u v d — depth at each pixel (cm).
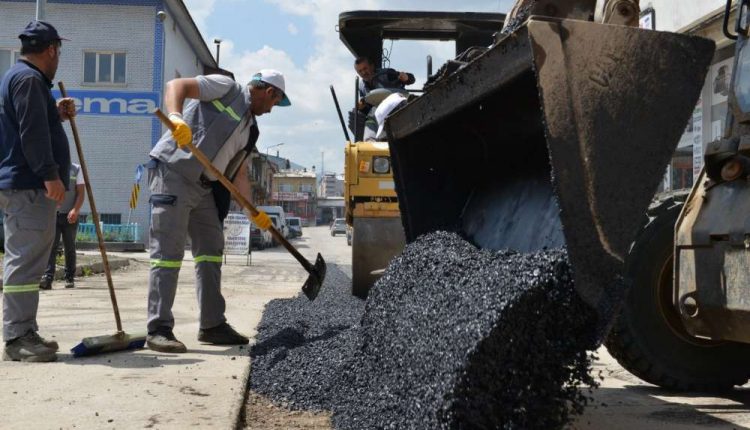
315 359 405
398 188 405
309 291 488
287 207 10331
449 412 239
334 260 2105
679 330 381
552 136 240
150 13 2539
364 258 741
